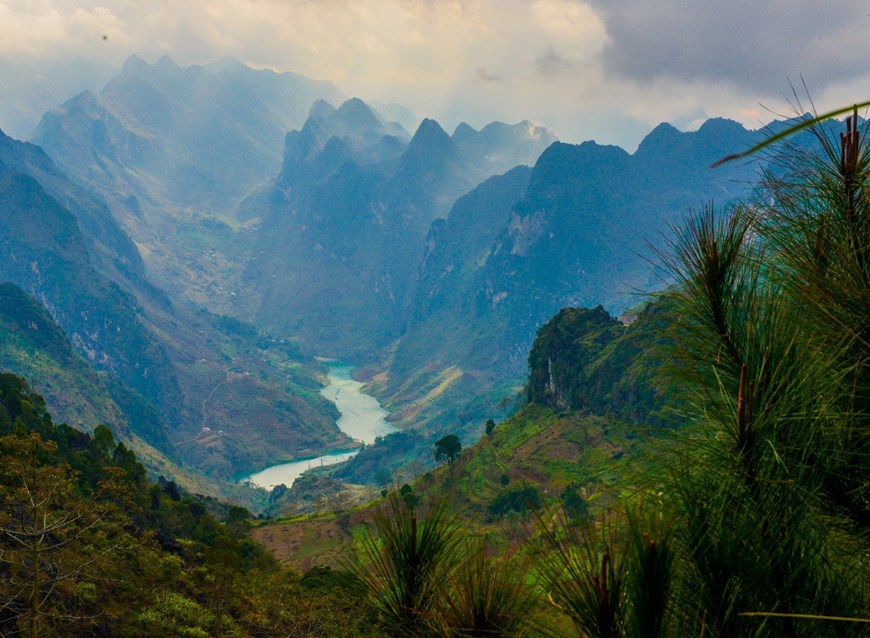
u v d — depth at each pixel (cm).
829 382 399
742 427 396
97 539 3728
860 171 423
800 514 379
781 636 362
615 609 335
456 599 389
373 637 411
